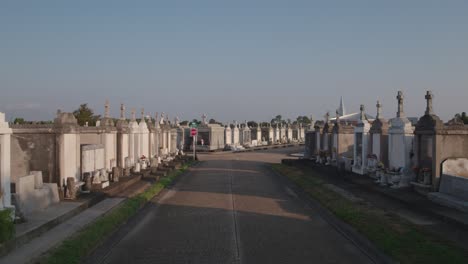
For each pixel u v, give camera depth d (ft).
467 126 53.01
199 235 37.09
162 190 68.64
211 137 190.90
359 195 56.29
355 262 28.89
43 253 29.17
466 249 29.07
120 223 41.93
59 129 53.36
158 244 34.12
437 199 46.98
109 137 75.97
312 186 68.08
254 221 43.19
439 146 51.62
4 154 35.91
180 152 149.38
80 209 45.57
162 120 142.72
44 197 44.19
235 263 28.76
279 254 30.89
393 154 65.16
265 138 257.14
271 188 70.79
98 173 60.49
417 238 32.12
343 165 86.38
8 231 29.50
